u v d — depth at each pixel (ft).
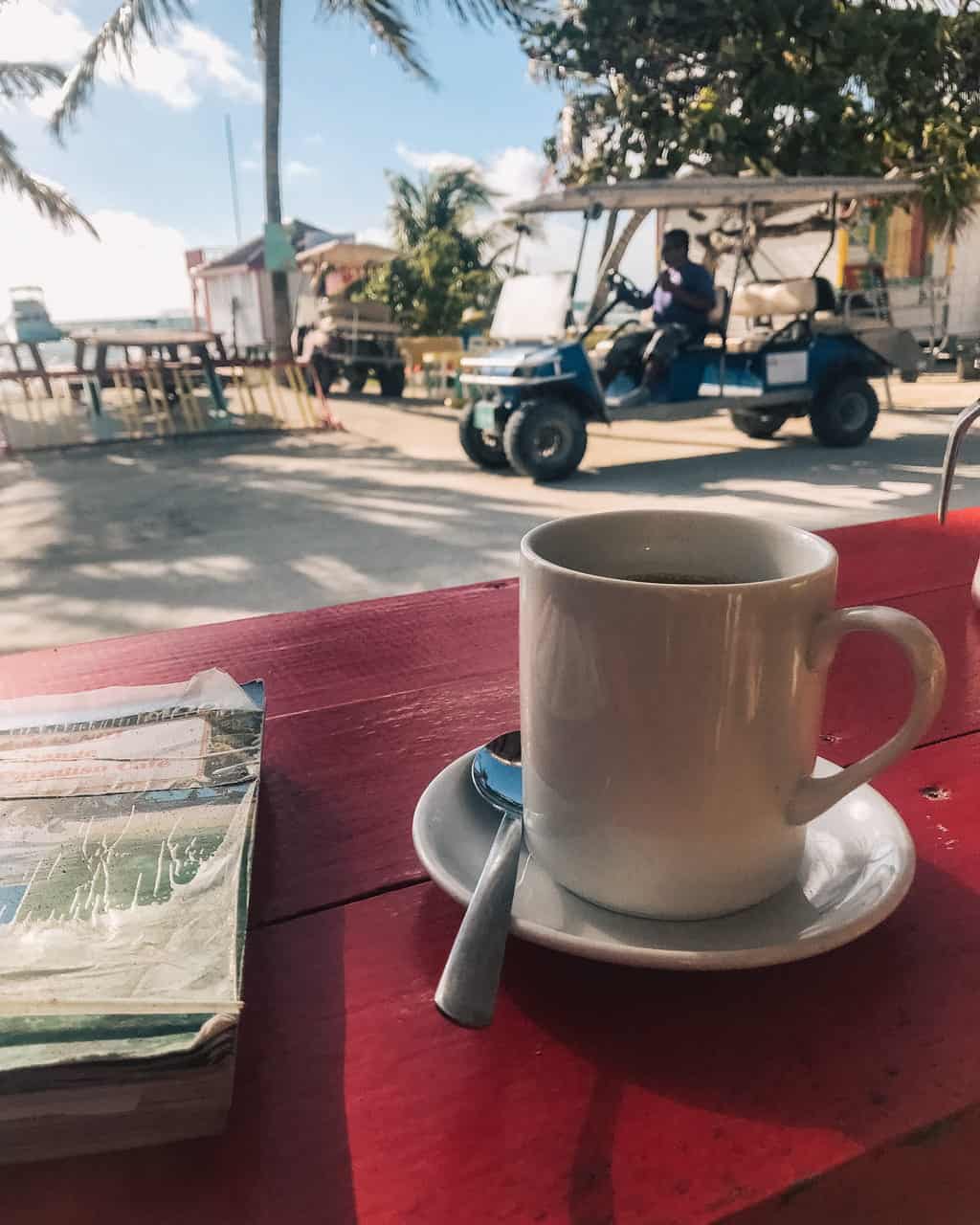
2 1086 1.04
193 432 26.09
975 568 3.33
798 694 1.42
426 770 2.13
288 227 36.11
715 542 1.70
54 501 17.92
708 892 1.45
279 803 1.99
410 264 45.19
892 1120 1.15
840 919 1.40
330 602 11.16
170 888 1.48
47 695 2.34
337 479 19.35
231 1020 1.11
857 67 25.86
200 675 2.38
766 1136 1.13
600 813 1.45
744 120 26.55
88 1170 1.09
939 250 35.24
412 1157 1.11
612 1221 1.02
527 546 1.55
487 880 1.47
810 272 23.34
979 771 2.08
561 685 1.45
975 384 34.12
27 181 39.73
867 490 16.06
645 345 19.19
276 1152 1.12
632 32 25.85
